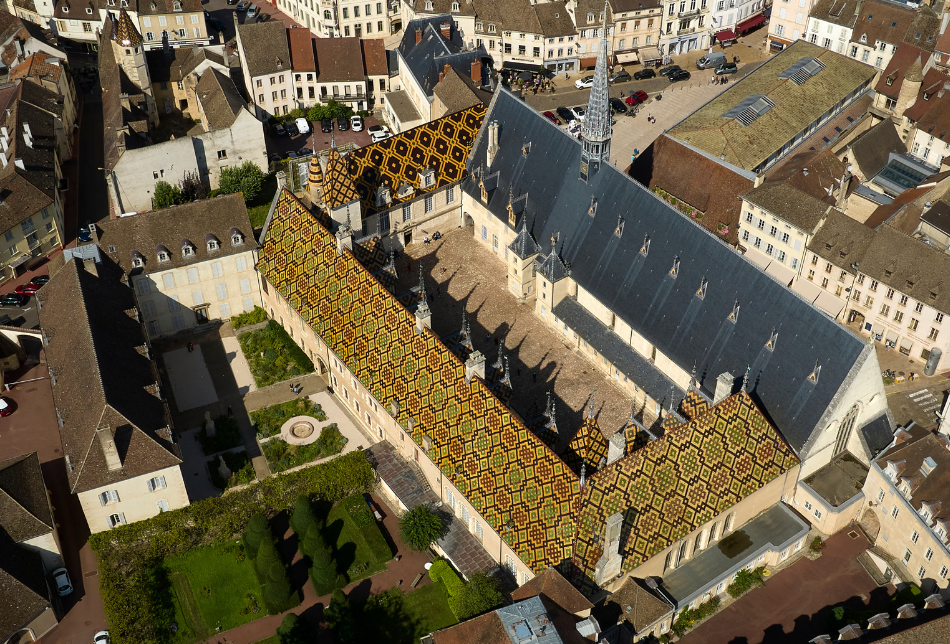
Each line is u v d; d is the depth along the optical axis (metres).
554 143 151.12
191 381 142.50
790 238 152.00
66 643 109.81
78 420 120.06
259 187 178.75
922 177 168.88
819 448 117.56
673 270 131.38
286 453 131.50
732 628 109.75
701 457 109.81
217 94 185.62
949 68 193.00
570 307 145.25
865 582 114.44
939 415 135.12
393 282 144.75
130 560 116.44
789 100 183.12
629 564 104.31
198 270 146.62
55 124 187.62
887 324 146.12
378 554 117.81
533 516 106.75
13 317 152.88
